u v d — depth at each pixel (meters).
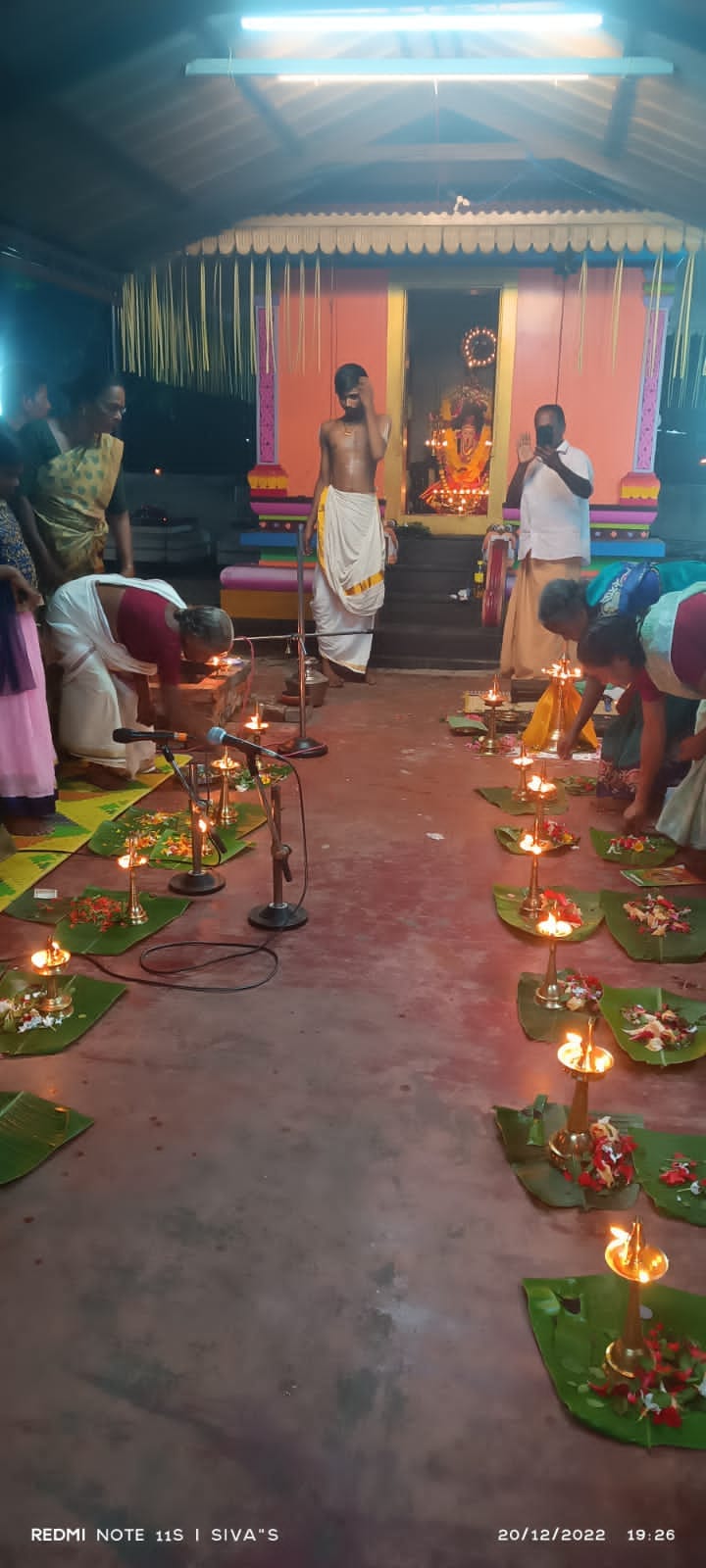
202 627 5.12
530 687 8.43
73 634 5.73
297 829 5.41
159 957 4.02
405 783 6.22
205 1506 1.92
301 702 6.79
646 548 9.98
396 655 9.86
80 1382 2.18
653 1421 2.10
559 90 5.87
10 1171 2.79
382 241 9.14
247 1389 2.17
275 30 4.64
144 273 7.68
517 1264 2.52
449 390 11.70
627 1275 2.05
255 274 9.87
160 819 5.40
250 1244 2.57
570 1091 3.21
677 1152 2.92
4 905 4.41
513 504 8.80
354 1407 2.13
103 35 4.30
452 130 9.14
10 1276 2.46
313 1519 1.90
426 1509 1.93
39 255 6.16
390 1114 3.09
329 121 6.57
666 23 4.27
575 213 8.95
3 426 4.83
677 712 5.37
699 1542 1.88
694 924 4.31
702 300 10.03
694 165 6.06
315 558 10.19
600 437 9.91
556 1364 2.22
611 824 5.54
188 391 16.12
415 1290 2.44
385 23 4.48
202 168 6.29
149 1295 2.41
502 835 5.21
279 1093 3.18
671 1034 3.45
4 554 4.85
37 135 4.91
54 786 5.35
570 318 9.68
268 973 3.91
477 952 4.11
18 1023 3.49
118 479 6.42
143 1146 2.93
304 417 10.13
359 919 4.38
